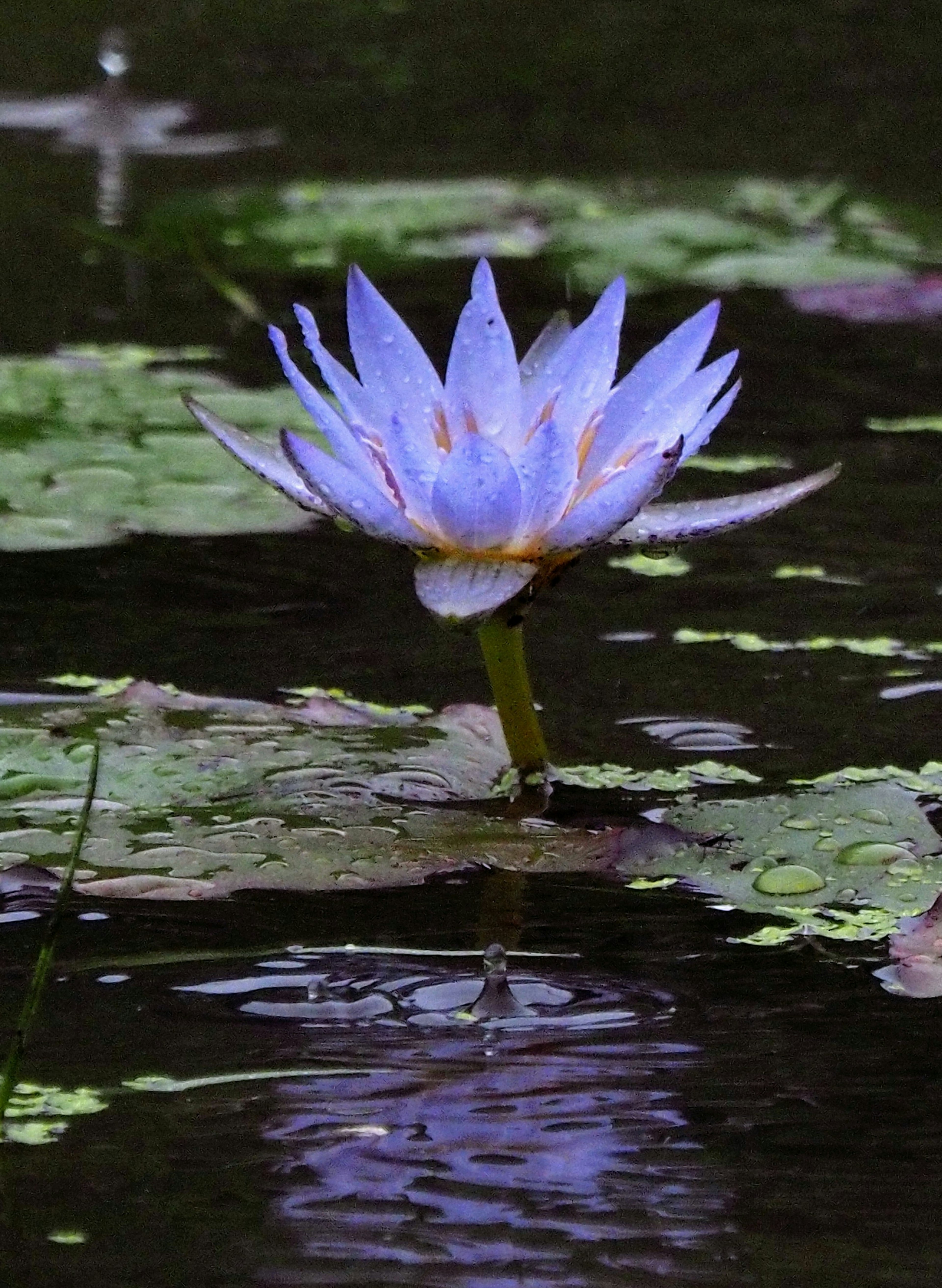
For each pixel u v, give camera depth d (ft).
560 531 12.10
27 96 20.42
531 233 15.85
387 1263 11.79
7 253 15.05
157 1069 11.93
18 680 12.35
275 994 12.00
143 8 24.90
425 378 12.17
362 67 22.18
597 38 23.45
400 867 12.09
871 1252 11.80
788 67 21.80
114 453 12.80
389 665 12.42
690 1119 11.89
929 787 12.21
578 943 12.05
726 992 12.00
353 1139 11.87
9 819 12.14
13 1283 11.77
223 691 12.35
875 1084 11.92
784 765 12.25
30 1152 11.86
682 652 12.45
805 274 14.58
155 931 12.07
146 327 13.25
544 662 12.43
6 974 12.01
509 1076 11.93
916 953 12.03
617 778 12.23
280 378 13.05
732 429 12.94
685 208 16.52
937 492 12.77
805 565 12.62
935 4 24.82
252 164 18.15
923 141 18.97
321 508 12.18
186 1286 11.77
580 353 12.17
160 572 12.61
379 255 15.17
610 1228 11.81
